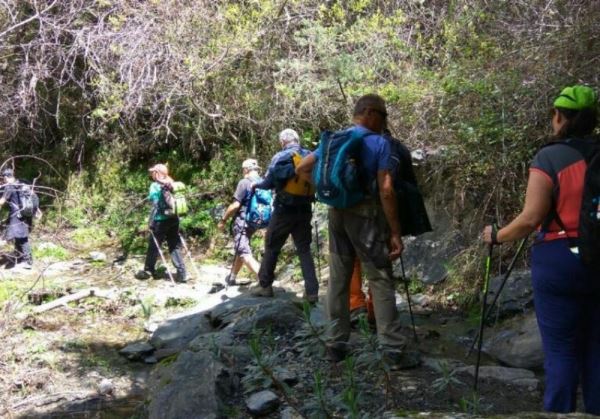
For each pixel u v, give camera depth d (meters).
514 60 7.27
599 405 3.38
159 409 4.62
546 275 3.29
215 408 4.42
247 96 10.73
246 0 10.83
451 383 4.47
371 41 9.27
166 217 9.11
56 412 5.64
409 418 2.74
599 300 3.32
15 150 13.08
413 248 7.70
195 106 10.95
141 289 8.74
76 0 11.44
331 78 9.52
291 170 7.00
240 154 11.23
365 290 7.19
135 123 12.08
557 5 7.11
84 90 11.70
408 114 8.22
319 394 3.74
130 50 10.57
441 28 9.36
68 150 12.70
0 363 6.50
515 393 4.57
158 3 10.56
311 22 9.75
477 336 5.93
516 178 7.07
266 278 7.55
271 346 4.90
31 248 10.88
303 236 7.20
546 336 3.35
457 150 7.35
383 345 4.43
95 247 11.09
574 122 3.37
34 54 11.61
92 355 6.73
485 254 7.02
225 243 10.45
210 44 10.52
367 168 4.59
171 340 6.74
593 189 3.15
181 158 12.02
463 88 7.35
